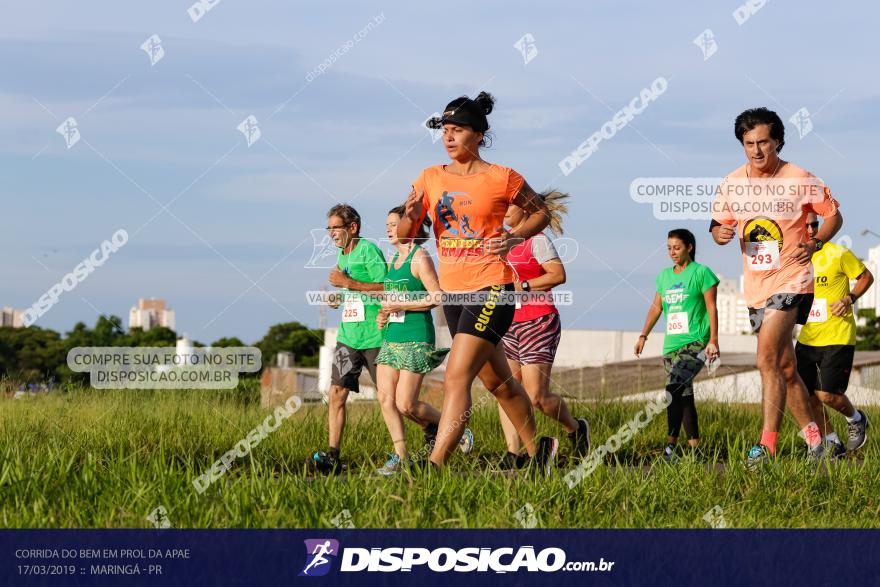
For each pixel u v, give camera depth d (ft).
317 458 39.22
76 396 49.11
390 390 38.63
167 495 26.81
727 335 243.40
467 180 31.01
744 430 49.42
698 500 29.32
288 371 86.69
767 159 36.99
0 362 100.68
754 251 37.50
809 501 29.91
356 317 39.81
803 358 43.83
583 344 206.18
